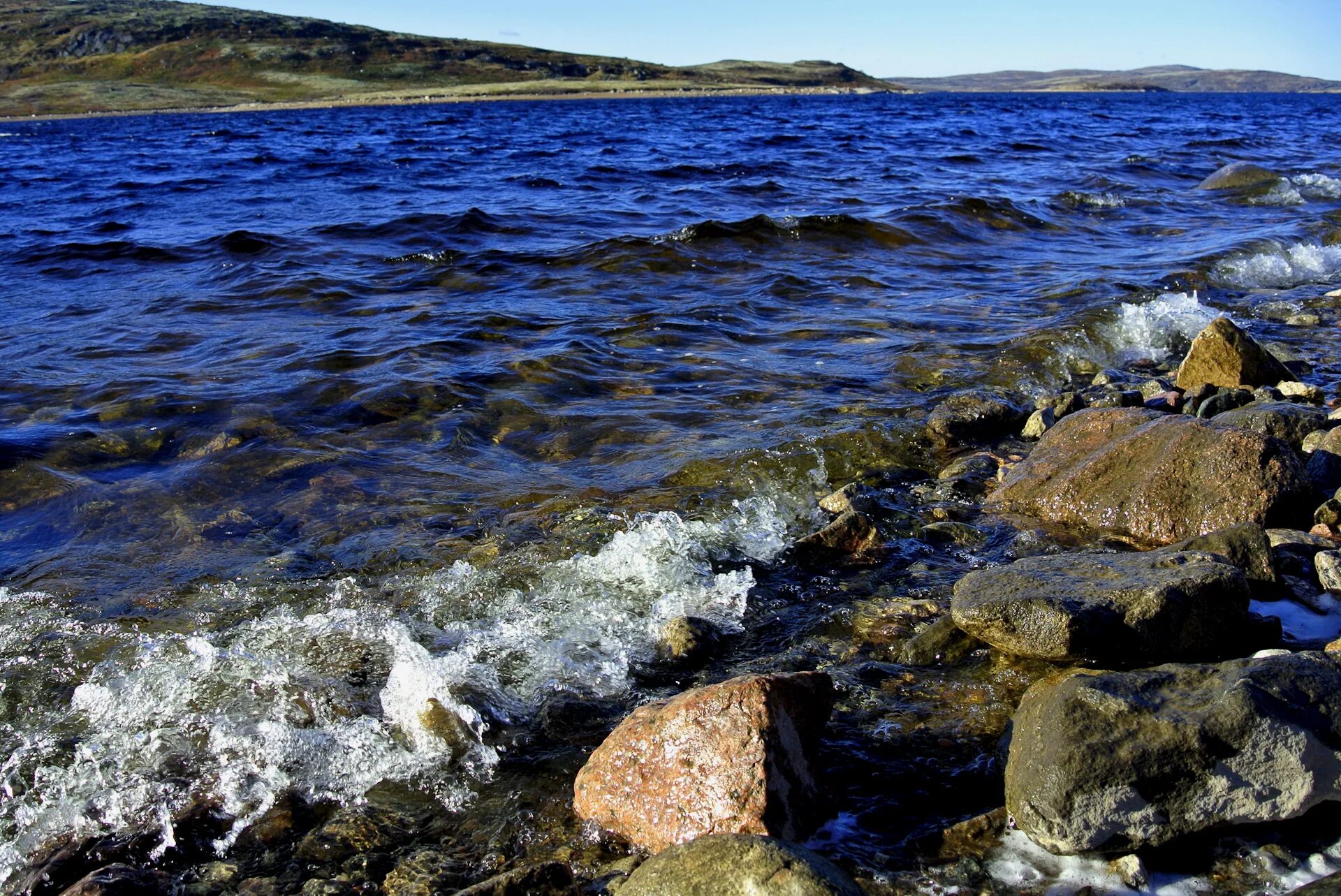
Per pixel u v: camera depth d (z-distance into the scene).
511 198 17.95
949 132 38.41
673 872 2.75
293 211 16.73
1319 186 19.06
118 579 4.85
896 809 3.26
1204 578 3.90
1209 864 2.94
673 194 18.11
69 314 9.88
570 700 3.92
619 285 10.96
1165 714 3.05
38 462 6.14
